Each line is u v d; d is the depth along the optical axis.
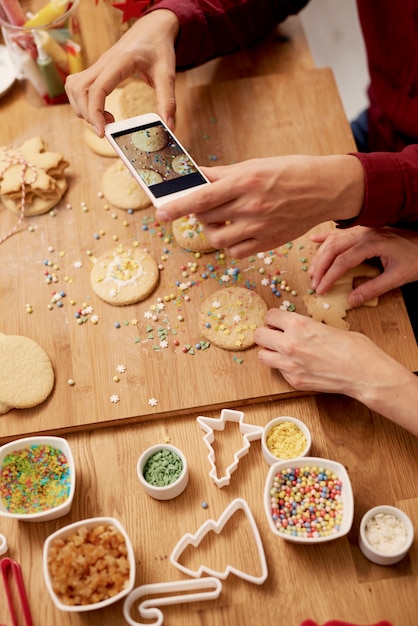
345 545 0.75
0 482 0.77
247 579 0.73
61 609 0.69
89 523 0.73
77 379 0.84
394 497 0.78
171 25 0.93
